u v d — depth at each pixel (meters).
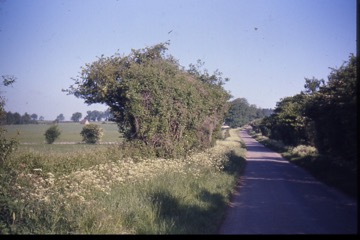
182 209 10.89
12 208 9.50
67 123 133.88
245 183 17.28
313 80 33.50
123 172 14.70
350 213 10.72
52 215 9.62
